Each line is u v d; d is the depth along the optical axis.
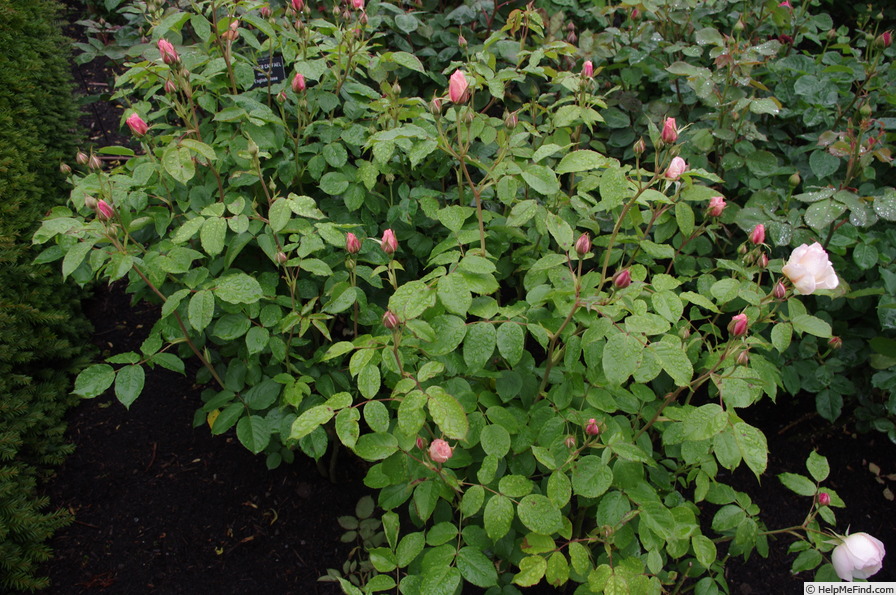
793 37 3.01
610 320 1.40
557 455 1.55
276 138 1.97
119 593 2.09
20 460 2.24
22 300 2.32
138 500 2.35
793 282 1.49
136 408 2.66
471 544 1.49
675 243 2.35
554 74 2.25
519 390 1.69
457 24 3.18
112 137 3.99
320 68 1.97
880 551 1.43
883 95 2.60
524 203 1.67
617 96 2.85
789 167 2.43
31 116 2.84
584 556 1.40
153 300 2.11
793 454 2.58
